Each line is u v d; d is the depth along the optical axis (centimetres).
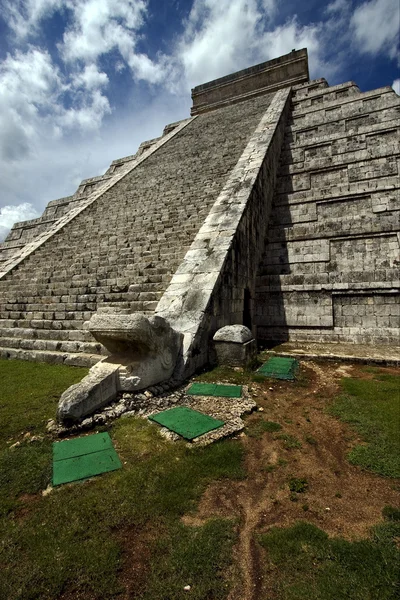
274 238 1188
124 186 1609
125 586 192
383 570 199
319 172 1362
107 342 519
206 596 186
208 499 268
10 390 533
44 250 1255
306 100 1950
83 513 247
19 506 257
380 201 1135
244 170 1137
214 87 2756
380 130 1347
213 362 653
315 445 357
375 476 299
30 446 348
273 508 259
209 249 794
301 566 204
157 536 228
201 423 396
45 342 780
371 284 954
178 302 678
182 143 1916
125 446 346
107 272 947
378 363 718
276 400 499
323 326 1004
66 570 201
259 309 1084
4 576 197
